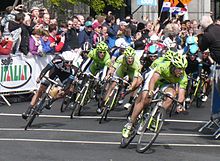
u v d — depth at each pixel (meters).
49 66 15.92
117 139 14.47
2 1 37.81
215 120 15.94
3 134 14.79
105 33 24.44
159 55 19.41
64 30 23.06
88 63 17.98
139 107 13.07
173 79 13.36
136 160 12.08
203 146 13.99
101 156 12.38
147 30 26.36
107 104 17.03
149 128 12.86
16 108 19.52
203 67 20.38
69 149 13.06
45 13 22.44
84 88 17.91
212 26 15.45
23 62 20.94
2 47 20.03
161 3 41.22
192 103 21.72
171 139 14.76
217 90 15.69
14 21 20.45
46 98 15.88
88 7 34.31
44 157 12.13
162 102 12.99
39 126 16.14
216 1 46.22
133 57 16.31
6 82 20.41
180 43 25.83
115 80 17.03
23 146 13.28
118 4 33.41
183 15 30.98
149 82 13.15
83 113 18.70
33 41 21.16
